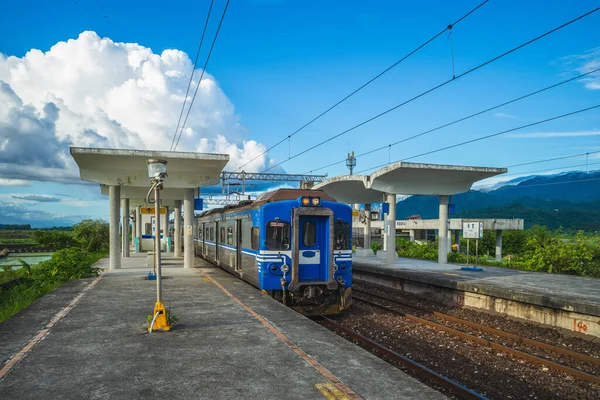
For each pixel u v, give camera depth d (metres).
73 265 14.77
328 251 11.28
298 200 11.38
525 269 18.55
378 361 5.85
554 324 10.60
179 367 5.54
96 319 8.26
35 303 9.94
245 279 13.40
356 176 20.47
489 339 9.87
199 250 25.69
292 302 11.31
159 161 7.63
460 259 22.41
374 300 14.87
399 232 56.66
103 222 38.94
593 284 13.21
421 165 17.31
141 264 20.39
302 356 6.02
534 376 7.46
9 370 5.39
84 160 15.86
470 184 19.83
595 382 7.15
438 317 12.16
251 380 5.10
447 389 6.88
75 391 4.72
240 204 15.81
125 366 5.56
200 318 8.41
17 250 47.88
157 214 7.65
